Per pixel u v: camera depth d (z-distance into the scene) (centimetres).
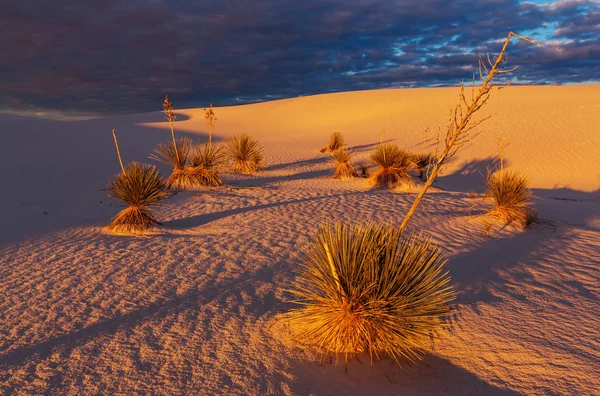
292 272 581
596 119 2598
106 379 330
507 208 908
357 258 379
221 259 638
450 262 620
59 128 3312
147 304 475
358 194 1216
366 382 334
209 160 1341
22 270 580
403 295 370
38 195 1171
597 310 449
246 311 459
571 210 1059
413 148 2492
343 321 370
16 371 340
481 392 318
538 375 332
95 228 822
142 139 2978
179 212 962
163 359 360
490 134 2544
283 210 983
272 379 332
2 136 2472
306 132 3753
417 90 5269
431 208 1011
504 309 455
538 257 649
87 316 443
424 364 360
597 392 305
